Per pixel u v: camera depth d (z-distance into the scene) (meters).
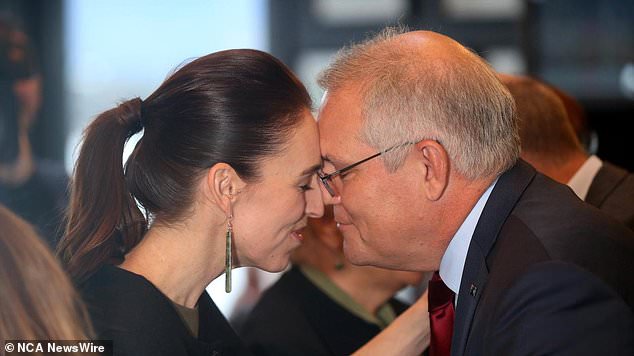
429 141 3.08
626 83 9.03
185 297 2.99
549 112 4.13
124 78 9.11
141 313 2.78
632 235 3.02
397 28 3.42
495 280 2.91
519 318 2.79
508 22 9.18
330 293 3.89
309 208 3.15
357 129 3.15
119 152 2.93
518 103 4.11
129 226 2.95
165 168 2.89
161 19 9.05
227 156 2.88
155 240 2.93
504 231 3.03
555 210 3.03
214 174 2.87
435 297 3.30
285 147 2.95
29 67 4.90
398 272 3.87
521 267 2.85
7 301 2.44
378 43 3.28
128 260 2.92
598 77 9.08
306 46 9.26
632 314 2.77
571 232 2.92
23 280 2.47
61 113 8.98
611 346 2.74
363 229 3.26
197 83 2.90
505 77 4.25
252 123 2.89
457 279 3.21
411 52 3.17
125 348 2.71
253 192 2.95
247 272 6.24
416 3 9.20
